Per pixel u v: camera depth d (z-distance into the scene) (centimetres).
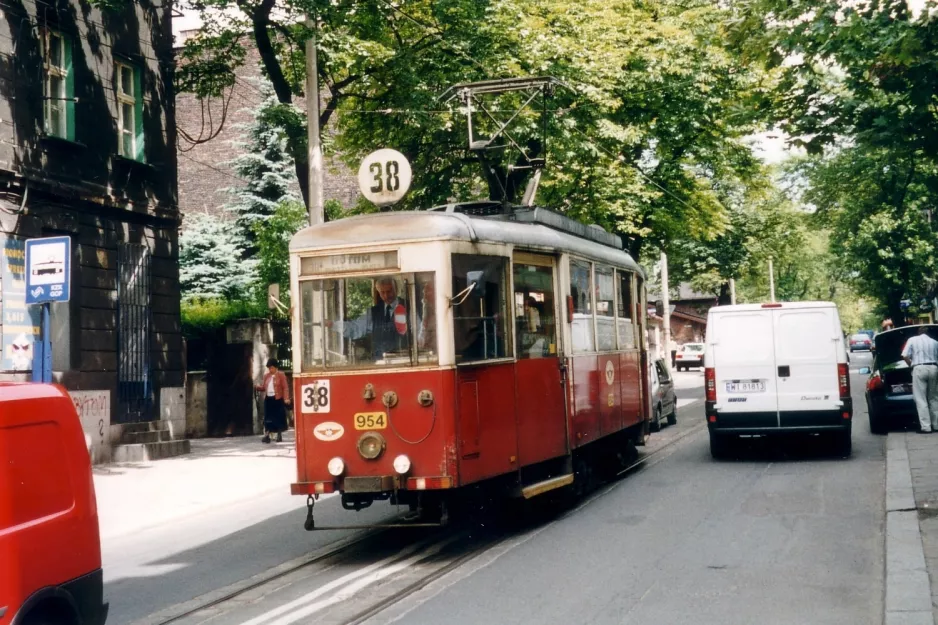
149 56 2192
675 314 7644
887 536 918
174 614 801
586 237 1427
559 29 2559
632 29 2850
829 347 1546
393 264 991
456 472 962
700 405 3231
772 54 1038
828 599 736
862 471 1380
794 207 4591
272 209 3641
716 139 3153
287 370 2756
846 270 5006
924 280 4684
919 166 1226
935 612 669
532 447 1112
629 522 1089
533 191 1759
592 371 1322
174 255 2247
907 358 1783
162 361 2183
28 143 1800
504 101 2225
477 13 2120
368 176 1256
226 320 2619
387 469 976
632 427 1580
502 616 722
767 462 1538
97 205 1981
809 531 987
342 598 818
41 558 548
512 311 1091
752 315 1577
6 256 1722
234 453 2105
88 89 1983
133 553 1125
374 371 984
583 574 848
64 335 1897
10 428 542
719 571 837
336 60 2036
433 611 749
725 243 4794
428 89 2109
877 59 994
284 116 1973
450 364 971
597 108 2480
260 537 1172
